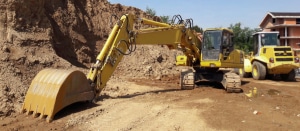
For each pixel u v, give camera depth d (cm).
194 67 1437
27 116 887
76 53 1880
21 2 1548
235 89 1248
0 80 1130
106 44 1047
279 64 1750
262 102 1075
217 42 1334
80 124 817
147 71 1992
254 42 1967
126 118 863
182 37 1310
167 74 2077
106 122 830
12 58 1362
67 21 1939
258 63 1850
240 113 908
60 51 1755
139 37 1135
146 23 1175
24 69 1340
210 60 1338
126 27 1098
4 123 822
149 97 1146
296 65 1762
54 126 800
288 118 880
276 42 1892
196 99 1103
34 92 912
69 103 890
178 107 976
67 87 880
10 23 1519
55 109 847
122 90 1340
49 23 1694
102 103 1025
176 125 802
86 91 947
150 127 791
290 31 4991
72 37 1897
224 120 837
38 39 1559
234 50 1397
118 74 1902
